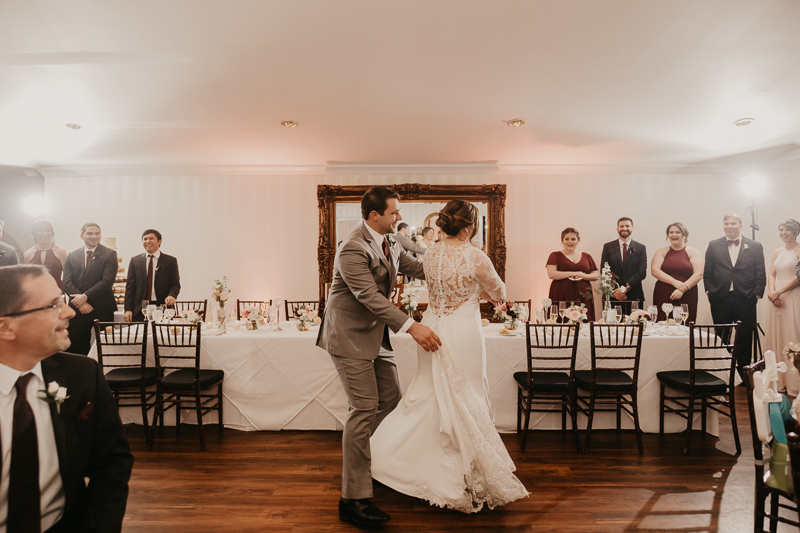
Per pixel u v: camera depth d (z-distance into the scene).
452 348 2.19
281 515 2.17
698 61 2.88
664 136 4.53
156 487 2.45
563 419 3.22
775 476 1.68
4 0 2.20
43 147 4.86
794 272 4.23
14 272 1.03
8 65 2.89
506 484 2.13
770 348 4.38
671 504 2.26
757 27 2.46
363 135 4.49
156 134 4.41
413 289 5.50
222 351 3.35
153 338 3.15
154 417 3.02
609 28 2.48
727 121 4.05
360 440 2.07
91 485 1.15
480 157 5.44
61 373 1.10
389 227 2.20
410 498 2.32
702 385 2.86
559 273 5.28
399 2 2.24
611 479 2.53
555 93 3.40
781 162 5.22
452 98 3.50
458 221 2.24
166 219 5.93
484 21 2.41
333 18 2.38
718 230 5.79
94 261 4.43
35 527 1.01
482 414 2.18
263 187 5.93
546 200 5.89
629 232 5.25
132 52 2.74
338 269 2.09
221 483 2.50
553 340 3.01
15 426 1.01
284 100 3.53
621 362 3.29
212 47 2.68
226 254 5.93
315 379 3.31
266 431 3.32
